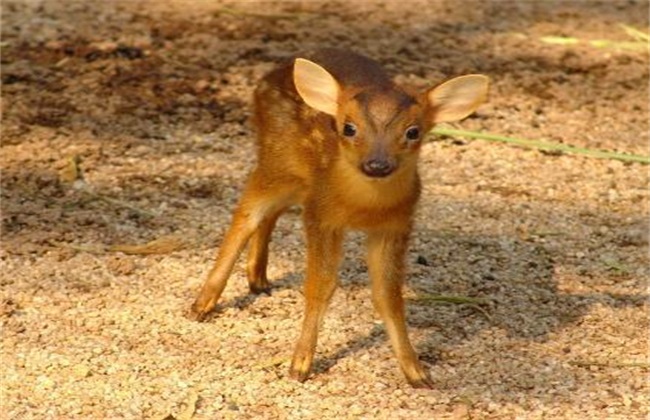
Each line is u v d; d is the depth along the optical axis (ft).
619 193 45.29
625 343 36.17
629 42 57.57
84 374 33.99
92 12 57.31
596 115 50.90
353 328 36.63
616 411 32.96
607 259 40.93
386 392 33.68
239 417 32.45
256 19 57.41
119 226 41.70
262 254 37.88
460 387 33.94
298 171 35.45
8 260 39.34
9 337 35.53
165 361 34.73
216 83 51.29
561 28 58.85
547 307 38.01
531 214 43.60
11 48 53.26
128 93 50.19
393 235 33.81
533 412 32.86
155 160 45.83
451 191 44.83
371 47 55.21
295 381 33.99
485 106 51.01
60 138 46.83
